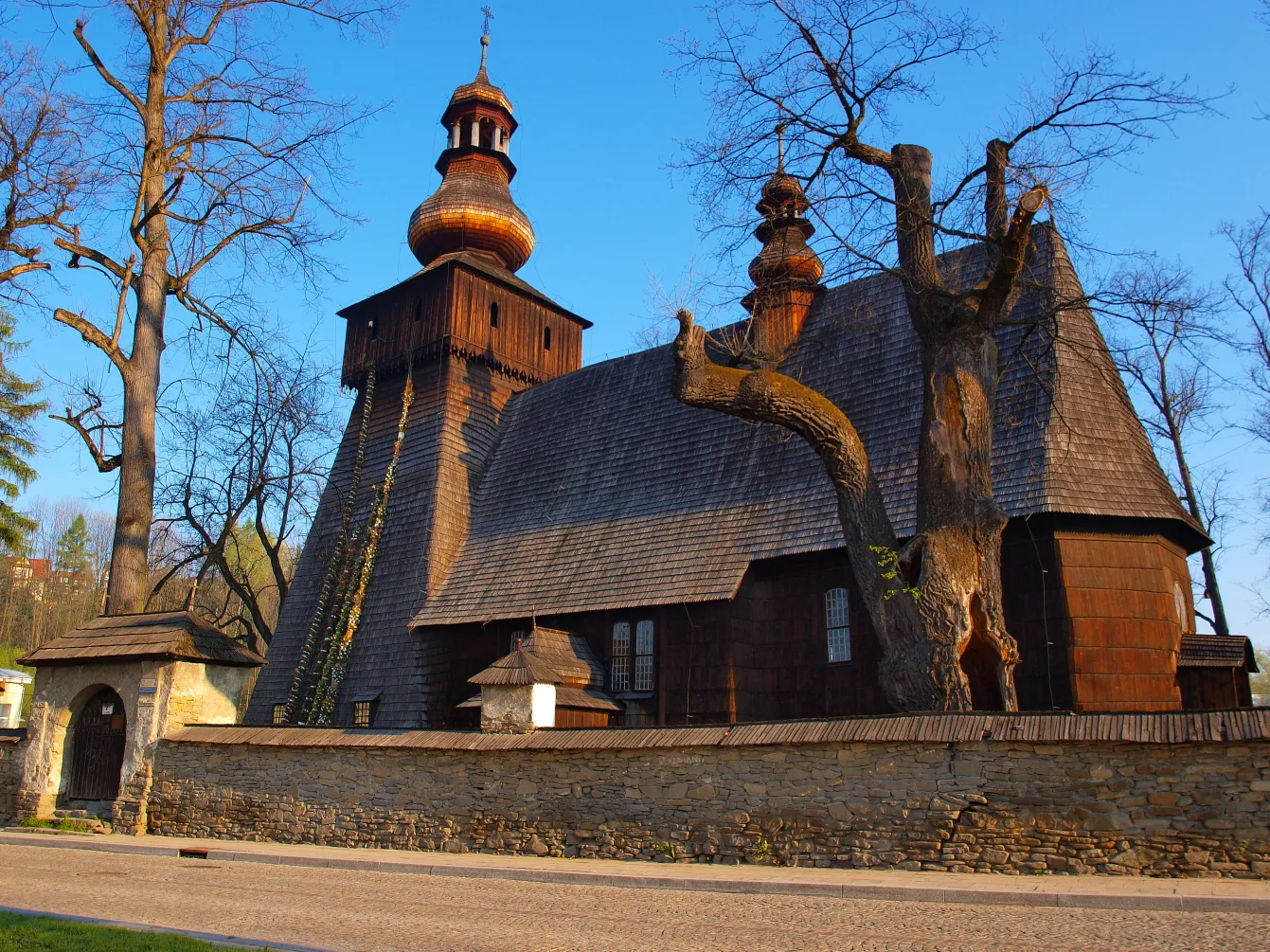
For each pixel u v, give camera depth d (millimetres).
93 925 8773
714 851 14500
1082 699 18312
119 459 23625
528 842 16047
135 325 23469
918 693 15047
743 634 22531
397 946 8289
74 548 77812
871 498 16625
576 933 8953
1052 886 11109
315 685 29828
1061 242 23094
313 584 32438
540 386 33656
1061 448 19969
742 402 16703
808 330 26922
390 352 34344
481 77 38406
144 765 20234
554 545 27359
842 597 21734
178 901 11188
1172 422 30344
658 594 23391
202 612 40500
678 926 9297
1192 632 21062
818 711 21484
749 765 14555
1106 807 12289
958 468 15836
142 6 23469
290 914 10195
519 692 17328
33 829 20219
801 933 8852
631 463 27859
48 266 23406
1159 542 19844
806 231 27938
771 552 22438
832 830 13758
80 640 21625
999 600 15391
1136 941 8164
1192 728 11953
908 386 23531
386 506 31562
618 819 15391
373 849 17281
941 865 12914
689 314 16812
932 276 16781
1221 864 11586
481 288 34000
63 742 21391
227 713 21375
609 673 24500
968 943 8195
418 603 28641
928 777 13305
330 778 18359
